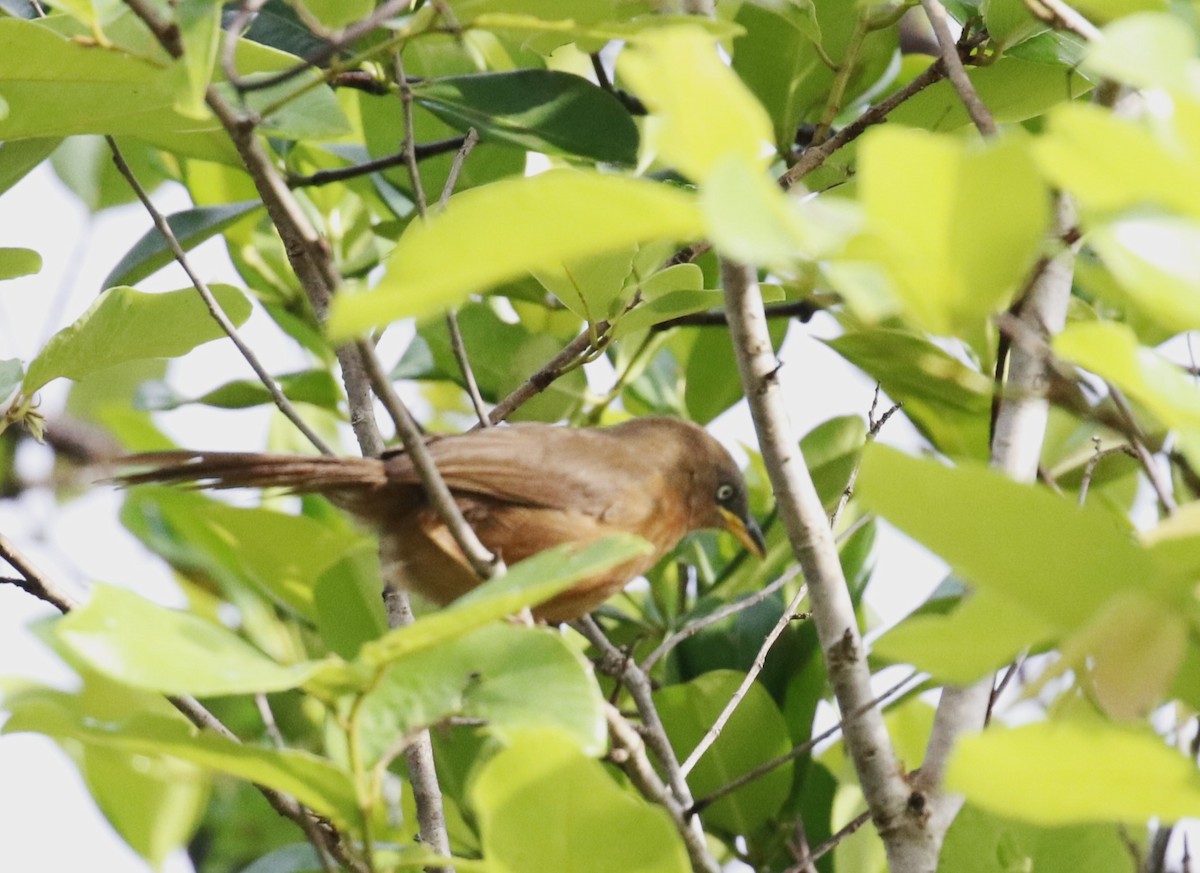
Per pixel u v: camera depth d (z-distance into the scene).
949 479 3.57
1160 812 3.47
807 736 9.01
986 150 2.93
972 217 3.01
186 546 9.89
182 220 9.21
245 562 9.45
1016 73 8.98
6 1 8.37
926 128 9.20
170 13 5.05
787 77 9.73
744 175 2.94
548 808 4.51
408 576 9.37
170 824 7.43
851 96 9.94
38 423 7.69
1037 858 6.22
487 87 8.69
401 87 7.78
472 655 4.71
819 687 9.12
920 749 9.43
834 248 3.01
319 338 10.73
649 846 4.50
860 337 8.56
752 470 11.80
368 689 4.43
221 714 9.62
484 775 4.50
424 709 4.59
